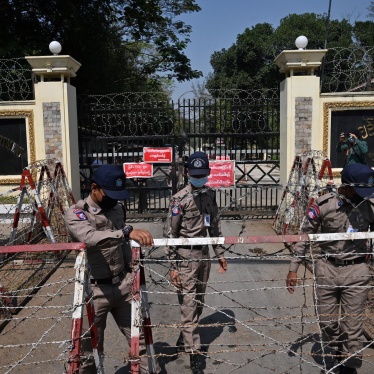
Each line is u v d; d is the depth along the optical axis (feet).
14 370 12.18
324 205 11.24
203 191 12.51
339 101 28.78
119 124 31.12
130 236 9.16
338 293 11.24
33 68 28.35
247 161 30.81
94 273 10.07
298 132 28.84
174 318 15.49
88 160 32.55
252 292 17.72
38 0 44.37
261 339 13.75
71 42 47.67
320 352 12.63
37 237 23.75
